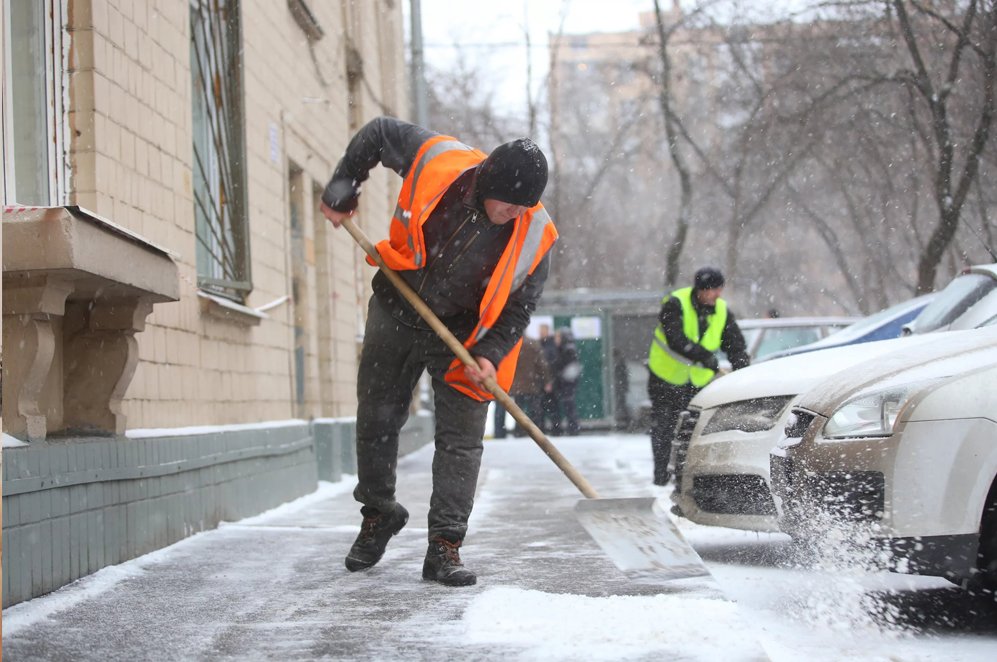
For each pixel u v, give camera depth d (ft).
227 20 25.81
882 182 56.54
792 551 19.27
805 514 14.69
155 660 10.43
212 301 22.12
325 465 33.27
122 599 13.42
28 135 17.17
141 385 18.66
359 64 42.86
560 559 16.20
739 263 93.30
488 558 16.43
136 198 18.93
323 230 36.19
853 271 75.66
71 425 16.66
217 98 25.27
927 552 13.46
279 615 12.39
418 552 17.17
